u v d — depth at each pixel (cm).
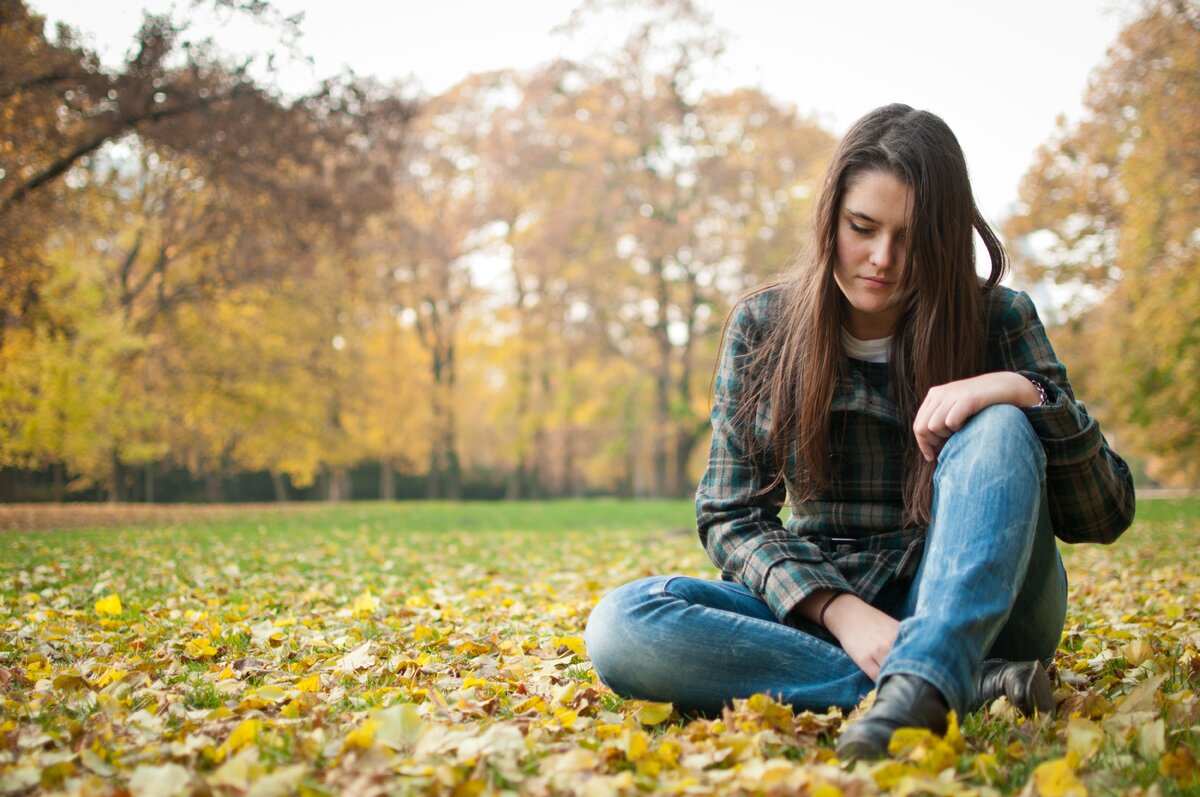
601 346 3011
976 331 199
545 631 372
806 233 215
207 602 501
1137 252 1761
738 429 219
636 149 2862
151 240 2303
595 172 2909
